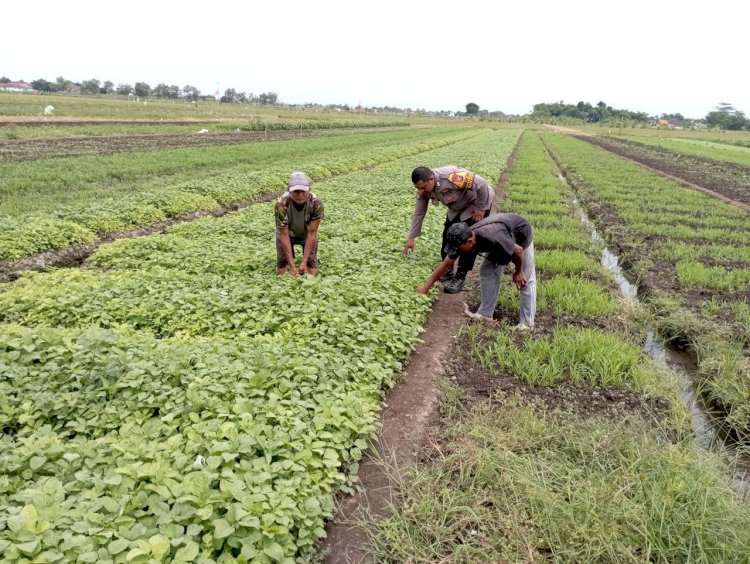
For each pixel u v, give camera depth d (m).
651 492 4.11
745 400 6.07
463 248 6.75
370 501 4.30
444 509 4.11
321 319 6.52
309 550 3.69
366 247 9.77
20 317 6.86
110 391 4.78
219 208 15.29
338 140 38.47
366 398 5.28
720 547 3.67
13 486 3.54
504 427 5.13
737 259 11.66
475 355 6.85
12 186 15.21
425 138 46.50
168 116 58.75
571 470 4.43
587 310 8.37
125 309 6.87
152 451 3.95
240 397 4.68
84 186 16.44
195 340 6.04
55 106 61.78
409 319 7.04
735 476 4.94
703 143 63.31
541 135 66.19
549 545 3.75
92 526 3.21
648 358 6.95
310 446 4.29
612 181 23.92
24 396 4.69
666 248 12.56
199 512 3.34
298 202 7.65
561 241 12.42
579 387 6.16
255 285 7.69
